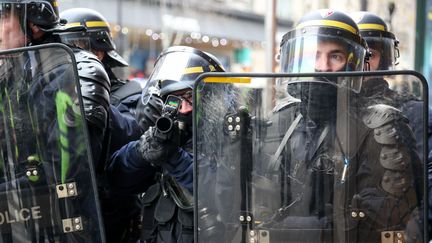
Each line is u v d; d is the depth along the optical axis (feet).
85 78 7.34
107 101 7.54
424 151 6.31
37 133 6.68
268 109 6.46
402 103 6.32
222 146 6.51
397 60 11.41
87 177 6.66
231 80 6.47
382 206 6.38
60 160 6.67
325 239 6.41
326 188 6.41
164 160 7.13
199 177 6.53
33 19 7.75
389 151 6.34
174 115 7.61
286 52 7.79
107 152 7.90
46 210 6.71
